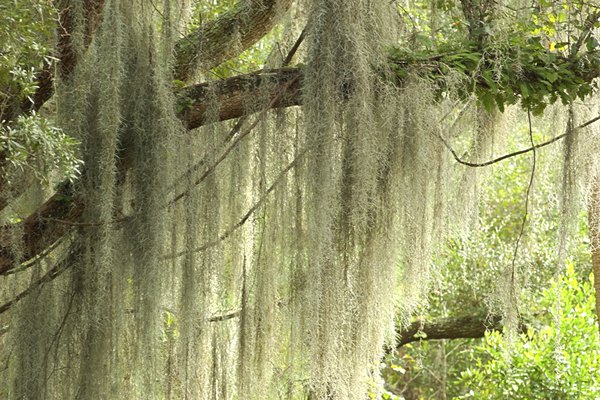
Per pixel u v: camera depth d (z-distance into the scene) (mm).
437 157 8430
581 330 13641
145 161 7773
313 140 7719
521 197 16891
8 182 7281
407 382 20062
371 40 7820
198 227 8086
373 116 7816
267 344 8320
